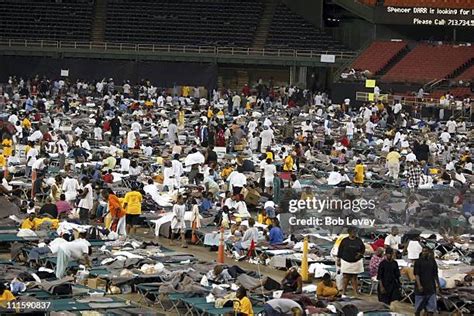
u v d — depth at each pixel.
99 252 42.94
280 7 118.69
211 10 118.44
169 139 74.81
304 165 67.81
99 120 78.75
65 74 109.50
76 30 116.94
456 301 37.72
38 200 54.84
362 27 116.69
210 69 110.81
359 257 39.66
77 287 37.41
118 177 58.50
